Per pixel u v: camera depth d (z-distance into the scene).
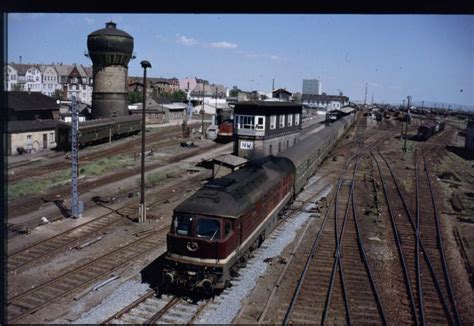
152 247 20.27
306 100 151.88
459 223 26.67
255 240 19.44
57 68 119.50
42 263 17.98
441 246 21.80
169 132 72.88
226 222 15.65
